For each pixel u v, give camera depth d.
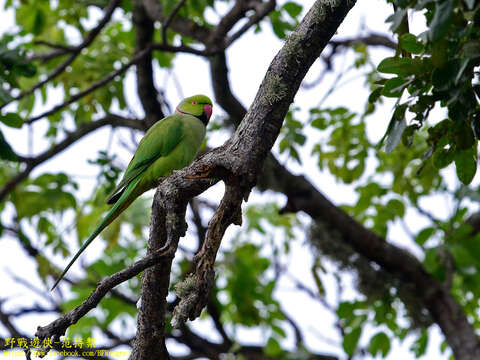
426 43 4.70
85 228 12.15
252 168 4.99
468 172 5.24
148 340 5.55
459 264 10.45
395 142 4.91
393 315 11.34
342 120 10.69
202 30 11.51
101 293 4.66
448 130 5.09
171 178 5.16
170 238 5.08
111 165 11.10
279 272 13.87
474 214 11.06
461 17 4.32
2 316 12.19
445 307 10.80
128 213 12.01
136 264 4.76
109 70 12.23
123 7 11.77
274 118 5.04
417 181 11.26
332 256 11.50
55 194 12.15
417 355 11.34
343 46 12.26
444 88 4.50
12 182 11.89
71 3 12.24
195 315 4.84
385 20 4.51
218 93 11.10
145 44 11.46
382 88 5.10
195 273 4.92
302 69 5.01
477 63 4.43
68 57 11.95
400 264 10.99
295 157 10.07
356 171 10.91
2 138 8.19
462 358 10.34
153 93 11.59
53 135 13.05
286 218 14.02
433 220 11.08
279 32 11.70
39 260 12.12
